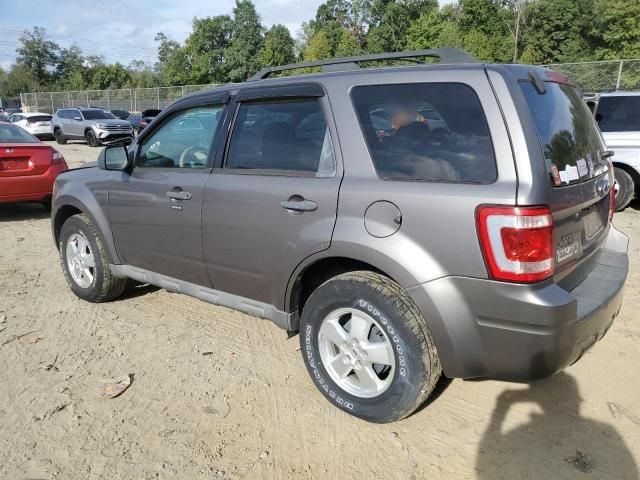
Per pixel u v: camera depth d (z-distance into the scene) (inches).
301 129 121.2
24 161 299.4
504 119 96.2
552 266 95.2
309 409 121.6
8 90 3105.3
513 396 125.1
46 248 257.4
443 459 105.0
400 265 101.7
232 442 110.6
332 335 117.2
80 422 116.9
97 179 168.9
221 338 156.7
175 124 148.9
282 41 2140.7
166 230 147.4
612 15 1523.1
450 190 98.1
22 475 100.9
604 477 99.6
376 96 111.3
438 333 100.8
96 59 3164.4
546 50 1729.8
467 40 1726.1
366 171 109.2
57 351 148.9
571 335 95.3
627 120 305.4
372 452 107.3
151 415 119.5
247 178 127.5
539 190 92.5
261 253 125.3
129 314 174.1
